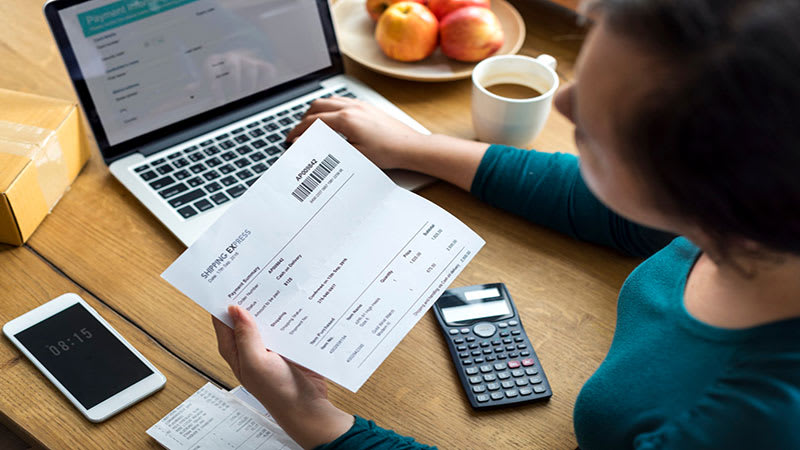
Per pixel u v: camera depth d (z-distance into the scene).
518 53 1.26
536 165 0.97
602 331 0.85
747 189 0.40
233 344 0.71
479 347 0.81
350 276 0.73
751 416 0.53
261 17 1.08
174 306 0.86
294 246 0.72
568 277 0.91
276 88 1.13
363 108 1.05
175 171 1.01
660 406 0.60
